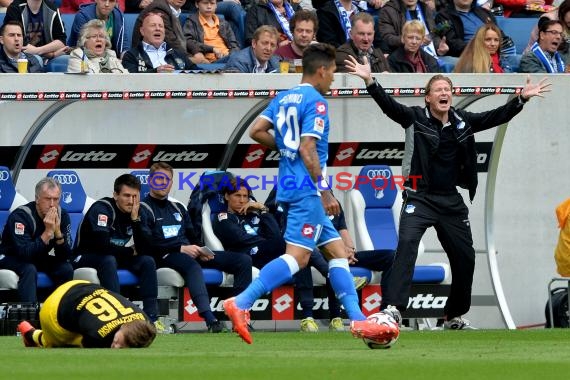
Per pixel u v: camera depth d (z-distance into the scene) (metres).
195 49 51.03
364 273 42.31
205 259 41.09
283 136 28.86
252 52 48.16
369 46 48.50
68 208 42.31
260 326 44.69
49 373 22.39
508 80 47.44
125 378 21.52
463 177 38.31
